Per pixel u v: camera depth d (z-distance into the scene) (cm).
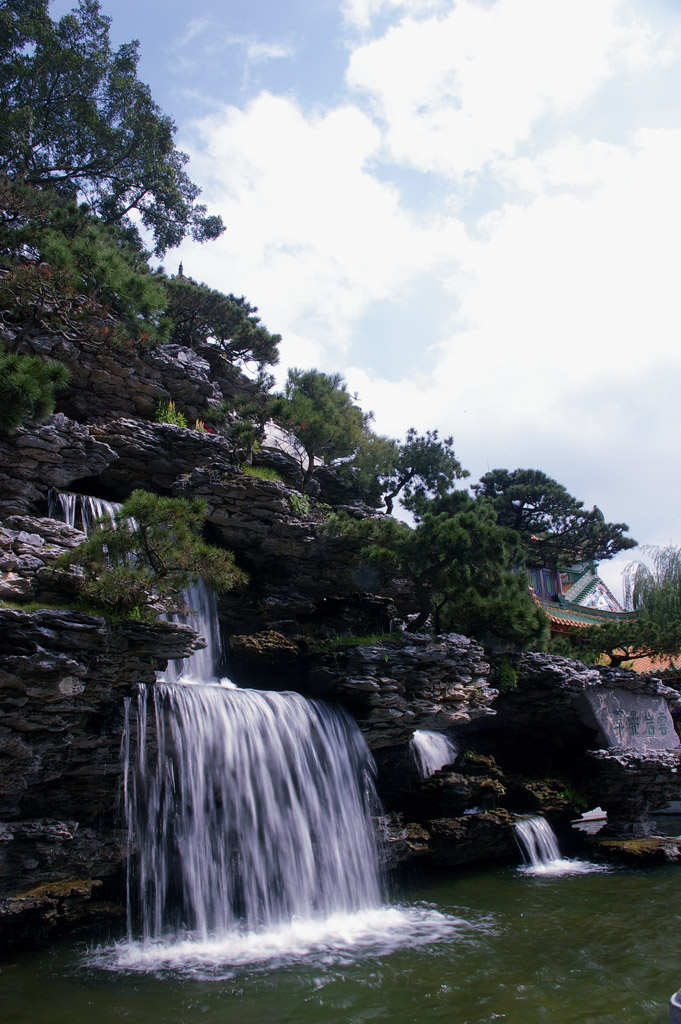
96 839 1527
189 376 2892
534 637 2656
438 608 2591
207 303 3656
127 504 1581
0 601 1510
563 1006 1248
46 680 1402
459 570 2373
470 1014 1208
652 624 3384
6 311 2308
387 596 2719
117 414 2656
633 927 1720
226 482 2359
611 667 3081
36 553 1647
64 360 2508
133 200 4069
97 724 1543
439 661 2216
